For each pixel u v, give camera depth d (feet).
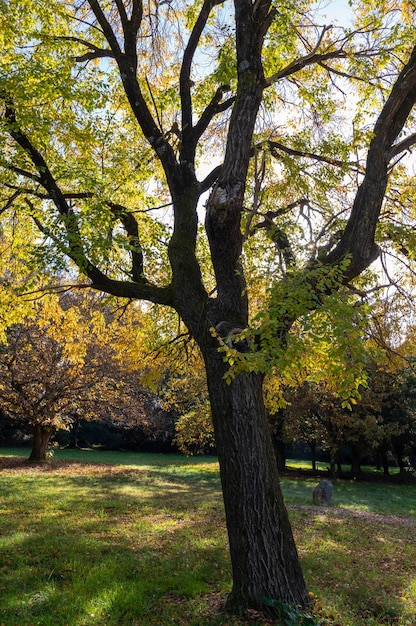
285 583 17.57
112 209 27.25
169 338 34.12
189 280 21.54
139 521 35.78
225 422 18.57
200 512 41.06
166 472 81.76
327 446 87.45
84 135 27.81
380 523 43.70
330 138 29.07
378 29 26.73
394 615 19.92
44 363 76.89
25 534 29.53
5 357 75.36
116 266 28.40
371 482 88.99
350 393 14.75
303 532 35.81
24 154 24.76
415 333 30.25
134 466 90.84
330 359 15.34
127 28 25.29
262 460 18.30
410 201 29.01
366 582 23.99
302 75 30.86
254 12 21.79
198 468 92.17
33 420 80.02
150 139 24.40
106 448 145.48
